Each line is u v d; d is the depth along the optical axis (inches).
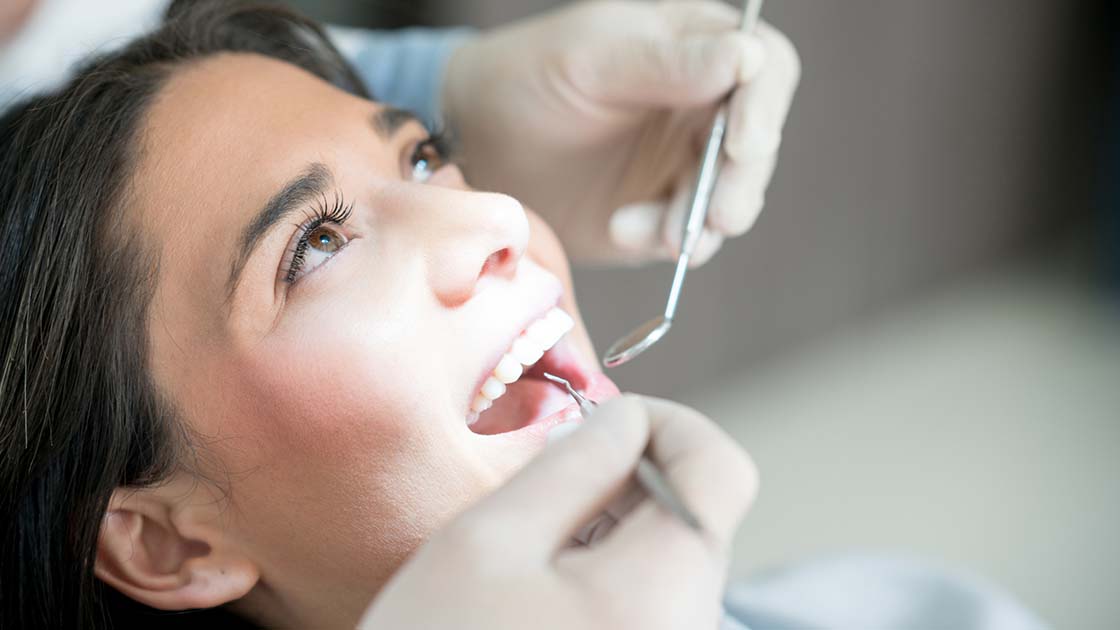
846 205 114.3
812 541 92.4
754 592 57.4
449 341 36.9
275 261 36.7
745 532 94.0
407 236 37.3
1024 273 135.7
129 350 37.6
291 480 37.5
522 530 26.5
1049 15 127.5
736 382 111.3
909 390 113.6
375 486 37.0
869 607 57.2
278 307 36.9
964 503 96.8
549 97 55.3
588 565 26.2
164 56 43.9
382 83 63.4
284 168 37.6
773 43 49.6
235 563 39.4
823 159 109.8
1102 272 132.7
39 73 53.4
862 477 100.3
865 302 121.2
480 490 36.9
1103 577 87.9
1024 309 128.9
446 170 44.9
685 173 52.5
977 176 127.3
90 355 37.9
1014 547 91.4
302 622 41.4
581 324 45.1
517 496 27.0
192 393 37.3
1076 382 114.5
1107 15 132.0
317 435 36.6
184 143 38.7
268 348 36.5
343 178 38.4
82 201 38.3
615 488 27.5
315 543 38.4
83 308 37.9
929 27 114.4
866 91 111.0
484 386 38.8
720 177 47.7
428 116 61.1
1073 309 129.1
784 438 105.7
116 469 38.1
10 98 47.4
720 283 105.3
